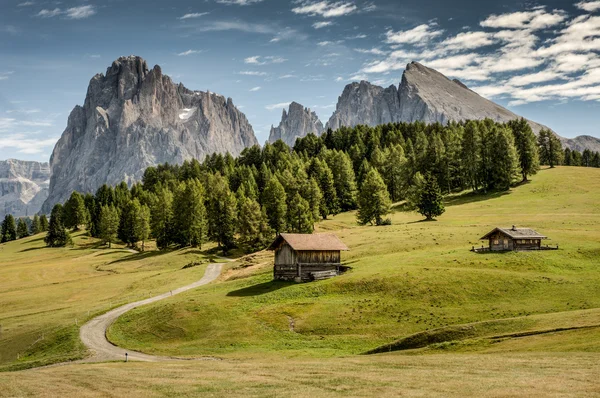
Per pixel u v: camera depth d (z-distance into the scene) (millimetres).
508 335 42625
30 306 91062
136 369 41125
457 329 46875
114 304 83312
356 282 70875
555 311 56656
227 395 28938
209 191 181125
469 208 144750
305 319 61312
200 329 62938
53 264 143125
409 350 44125
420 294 64562
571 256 77750
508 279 67250
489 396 25438
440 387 27766
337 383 30391
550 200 140875
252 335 58875
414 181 147125
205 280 98750
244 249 138750
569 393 25000
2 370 54062
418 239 99812
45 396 31484
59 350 61219
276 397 27781
